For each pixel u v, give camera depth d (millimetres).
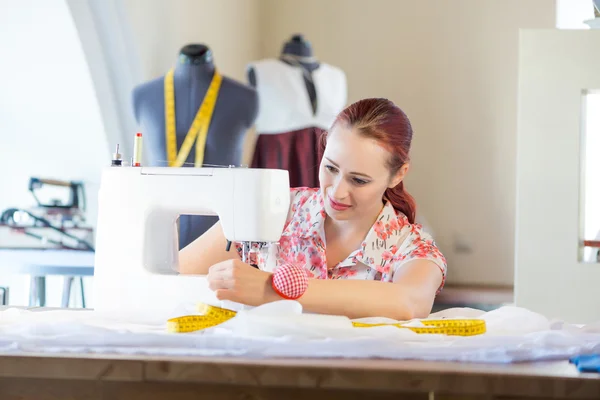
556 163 3273
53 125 4445
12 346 1354
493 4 5660
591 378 1182
